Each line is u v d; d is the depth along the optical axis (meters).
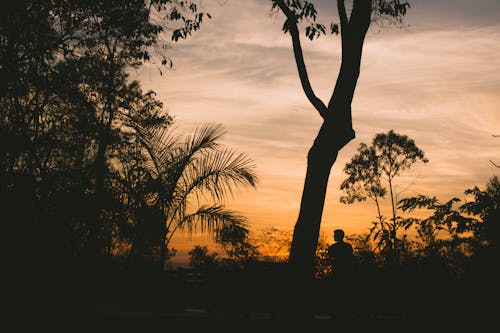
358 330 9.60
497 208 8.74
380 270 10.08
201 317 9.26
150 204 11.87
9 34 16.33
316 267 12.43
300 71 12.15
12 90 16.16
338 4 12.22
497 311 8.60
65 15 17.55
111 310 9.84
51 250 11.20
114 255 11.65
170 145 12.63
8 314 8.68
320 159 11.24
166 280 10.77
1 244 10.98
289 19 12.32
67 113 18.34
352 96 11.57
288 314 10.09
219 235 11.69
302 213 11.07
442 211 9.13
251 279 10.39
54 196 12.02
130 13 15.41
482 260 8.61
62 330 8.70
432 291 9.34
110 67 21.55
